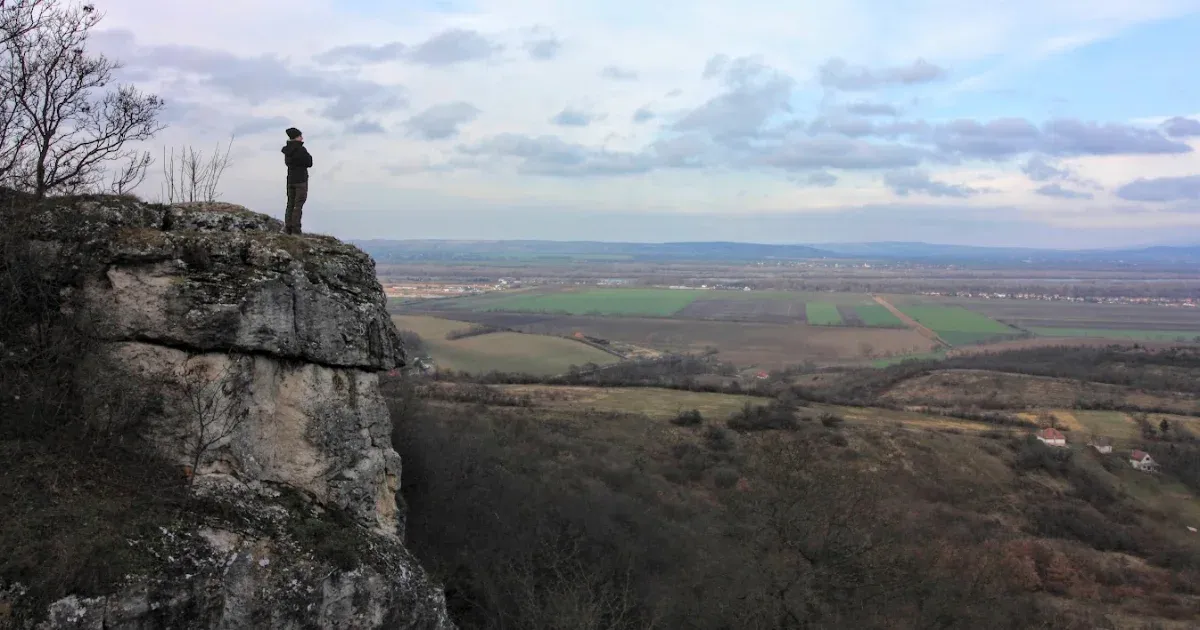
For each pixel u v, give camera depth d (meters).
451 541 19.86
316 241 12.93
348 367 12.56
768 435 51.72
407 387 32.81
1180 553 42.47
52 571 8.22
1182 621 33.28
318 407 11.91
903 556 21.14
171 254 11.21
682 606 20.12
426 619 11.77
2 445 9.62
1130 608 34.62
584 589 18.36
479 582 18.23
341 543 10.95
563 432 45.59
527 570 19.19
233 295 11.13
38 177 13.81
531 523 22.97
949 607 20.45
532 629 17.03
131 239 11.32
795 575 19.23
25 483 9.20
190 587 9.16
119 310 11.16
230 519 10.24
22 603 7.90
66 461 9.84
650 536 25.67
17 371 10.72
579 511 25.34
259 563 9.92
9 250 11.10
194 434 10.82
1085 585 36.34
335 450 12.02
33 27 14.38
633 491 34.44
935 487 48.28
